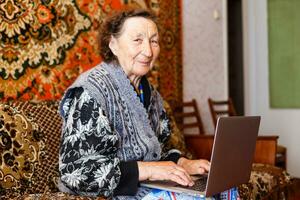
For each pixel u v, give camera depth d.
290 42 4.20
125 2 2.66
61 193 1.48
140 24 1.48
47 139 1.86
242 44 4.47
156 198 1.33
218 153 1.19
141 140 1.44
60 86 2.22
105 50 1.55
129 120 1.43
